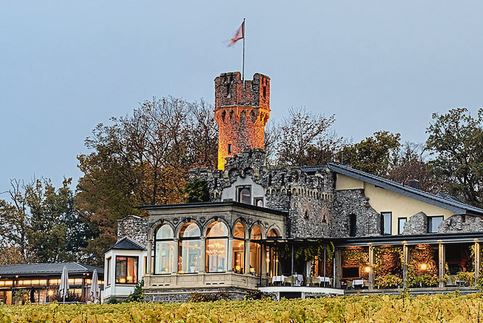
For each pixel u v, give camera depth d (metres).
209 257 73.88
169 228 75.69
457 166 118.06
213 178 84.69
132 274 85.50
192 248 74.56
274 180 81.19
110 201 116.25
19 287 97.44
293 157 125.25
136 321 24.19
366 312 25.06
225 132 110.38
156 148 117.19
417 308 24.69
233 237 73.69
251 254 76.12
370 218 81.06
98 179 117.25
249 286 74.06
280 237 78.94
